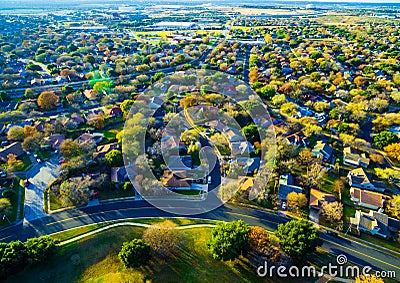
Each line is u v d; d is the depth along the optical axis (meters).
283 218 82.38
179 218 81.56
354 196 87.06
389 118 126.62
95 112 137.25
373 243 74.56
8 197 86.06
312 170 95.19
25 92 153.88
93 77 183.38
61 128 119.44
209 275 66.19
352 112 131.75
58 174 96.38
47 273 65.75
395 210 80.44
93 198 87.94
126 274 66.00
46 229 77.31
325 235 76.62
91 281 64.69
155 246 68.19
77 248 71.75
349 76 182.62
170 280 65.06
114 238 74.69
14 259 62.25
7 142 112.81
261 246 66.19
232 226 69.19
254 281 65.12
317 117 134.00
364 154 105.56
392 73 183.75
